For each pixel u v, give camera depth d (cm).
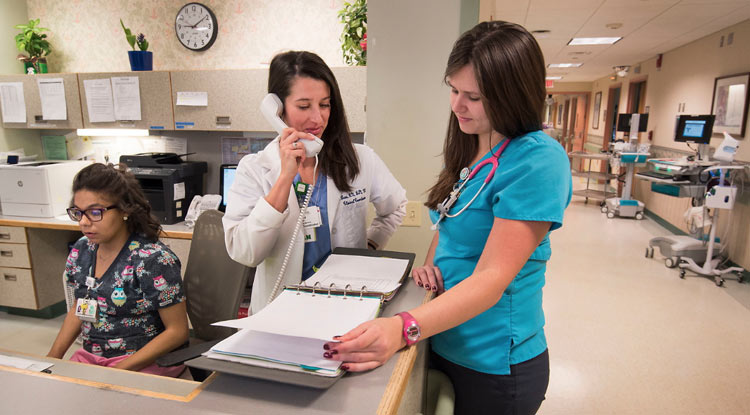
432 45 177
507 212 77
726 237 433
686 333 295
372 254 115
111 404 62
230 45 301
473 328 93
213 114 275
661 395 229
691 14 443
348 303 79
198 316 166
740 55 459
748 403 221
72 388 67
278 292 124
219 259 162
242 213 117
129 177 150
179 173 277
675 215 556
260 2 292
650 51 672
